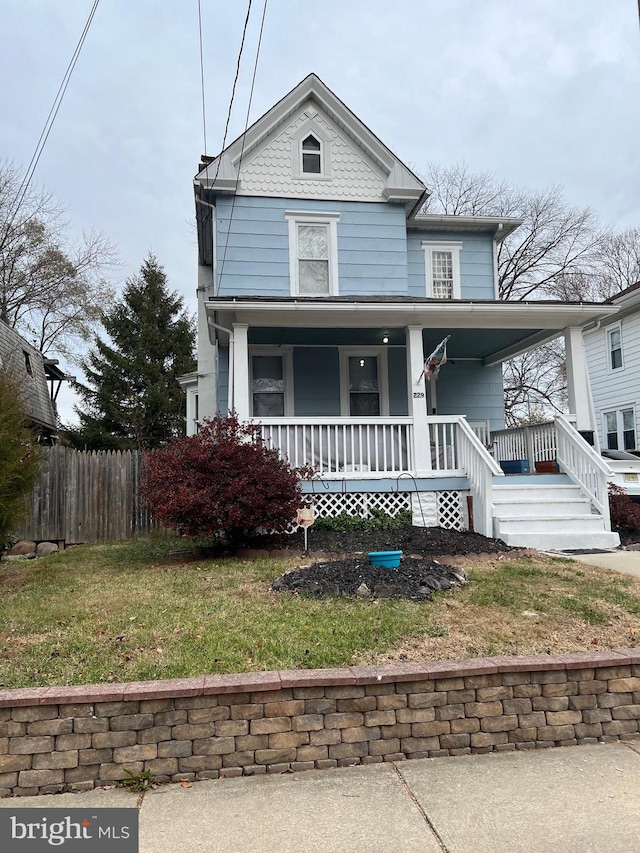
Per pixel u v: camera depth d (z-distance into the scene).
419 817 2.58
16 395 7.47
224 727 2.99
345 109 12.14
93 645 4.01
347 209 12.19
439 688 3.21
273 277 11.77
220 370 12.06
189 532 7.57
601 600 5.07
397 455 9.98
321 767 3.04
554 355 28.67
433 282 13.37
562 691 3.33
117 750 2.91
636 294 16.34
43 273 24.50
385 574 5.50
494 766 3.05
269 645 3.91
